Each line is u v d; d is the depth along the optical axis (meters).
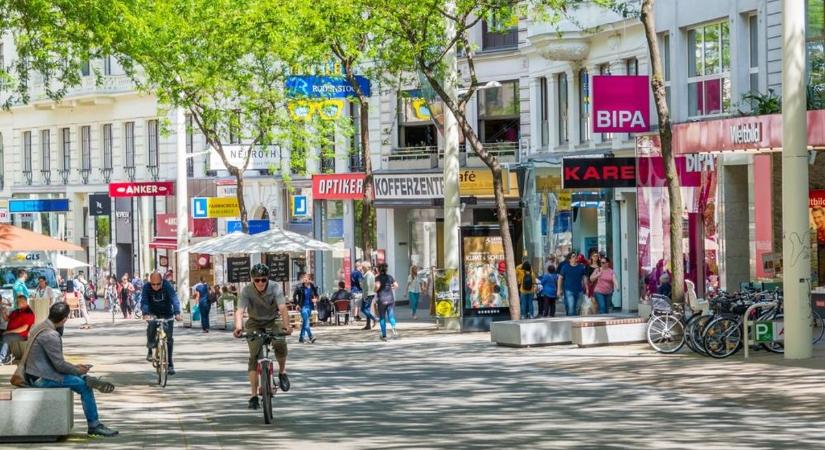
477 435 22.73
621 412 25.75
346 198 74.25
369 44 55.09
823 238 45.47
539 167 62.62
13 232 43.97
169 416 27.31
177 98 57.88
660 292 51.38
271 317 25.67
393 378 34.59
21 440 23.20
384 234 78.75
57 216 107.38
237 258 69.19
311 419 25.95
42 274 74.62
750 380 30.20
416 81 64.25
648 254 52.50
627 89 52.66
